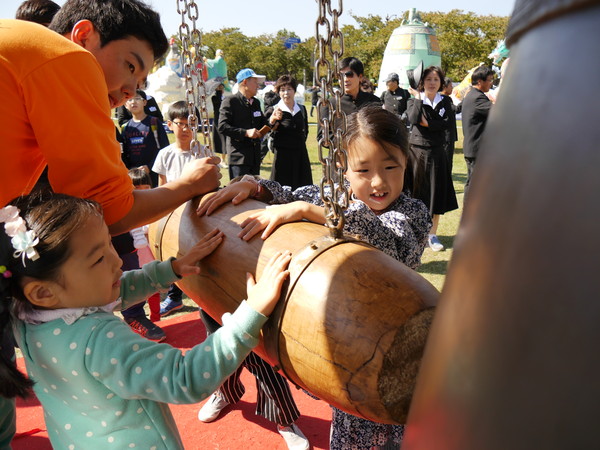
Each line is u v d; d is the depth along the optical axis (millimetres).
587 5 289
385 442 1656
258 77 5949
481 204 346
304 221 1393
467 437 340
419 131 4926
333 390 1089
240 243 1367
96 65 1319
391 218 1553
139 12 1434
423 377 409
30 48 1208
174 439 1312
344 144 1500
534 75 314
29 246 1111
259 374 2055
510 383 308
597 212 270
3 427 1482
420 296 1081
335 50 1149
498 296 318
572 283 278
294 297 1134
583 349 274
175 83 14227
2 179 1278
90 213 1192
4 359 1192
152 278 1498
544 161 296
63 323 1178
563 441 285
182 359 1175
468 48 26234
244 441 2326
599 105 275
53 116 1229
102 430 1230
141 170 3473
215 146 8539
